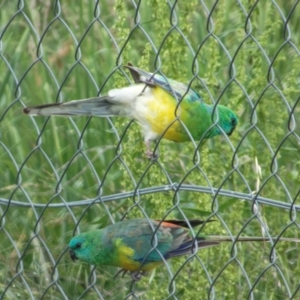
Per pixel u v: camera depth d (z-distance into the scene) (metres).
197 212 10.46
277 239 8.81
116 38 14.23
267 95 11.16
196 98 10.15
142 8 14.41
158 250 9.42
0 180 12.74
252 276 10.96
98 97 9.95
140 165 10.53
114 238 9.63
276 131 11.16
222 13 11.65
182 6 11.31
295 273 10.95
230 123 10.39
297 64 11.30
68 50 14.91
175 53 10.96
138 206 9.55
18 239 11.88
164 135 10.23
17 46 14.55
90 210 12.02
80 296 10.55
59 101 9.90
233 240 9.09
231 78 8.96
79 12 14.73
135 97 10.02
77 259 10.16
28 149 13.12
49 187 12.38
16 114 13.86
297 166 11.39
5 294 11.06
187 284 10.59
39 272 11.28
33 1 15.07
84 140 12.95
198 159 9.20
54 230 11.92
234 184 11.12
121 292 11.16
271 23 11.29
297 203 11.13
